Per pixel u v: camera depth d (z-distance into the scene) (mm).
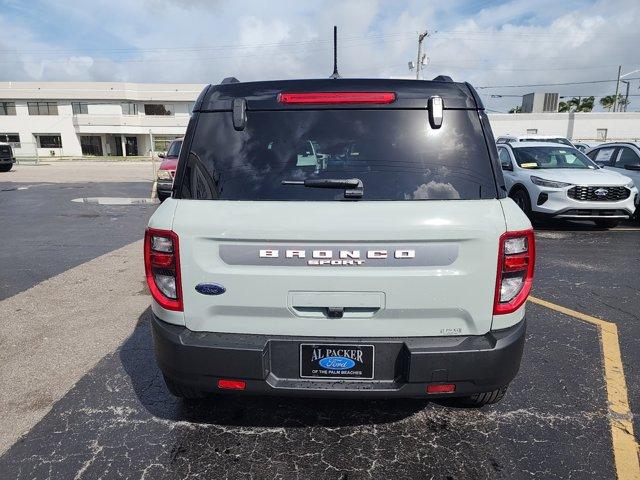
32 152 53625
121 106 54094
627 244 7836
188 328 2275
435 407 2988
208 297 2209
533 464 2469
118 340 4020
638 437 2691
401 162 2260
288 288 2160
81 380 3350
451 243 2121
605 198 8453
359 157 2273
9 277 5930
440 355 2145
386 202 2184
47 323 4402
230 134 2346
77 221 10336
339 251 2119
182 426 2805
